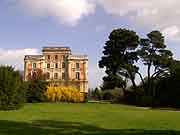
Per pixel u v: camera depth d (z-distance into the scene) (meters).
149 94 83.19
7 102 44.34
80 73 130.50
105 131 22.31
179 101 71.88
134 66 83.69
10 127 23.56
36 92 74.69
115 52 83.12
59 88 83.50
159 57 82.25
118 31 83.12
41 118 31.80
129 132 21.89
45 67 131.25
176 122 29.42
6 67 46.22
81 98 84.94
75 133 21.12
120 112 44.28
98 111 45.78
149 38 82.81
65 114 38.03
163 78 79.56
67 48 131.88
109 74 82.88
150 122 29.22
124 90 87.81
